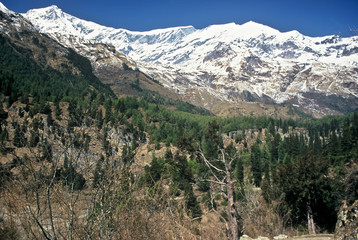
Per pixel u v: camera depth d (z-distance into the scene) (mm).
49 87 116875
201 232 15758
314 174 36531
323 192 36469
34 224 7176
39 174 6562
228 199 9883
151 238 9562
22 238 7398
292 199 37188
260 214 27844
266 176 57938
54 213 8039
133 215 9016
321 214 36719
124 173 7871
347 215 15602
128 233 8789
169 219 10555
